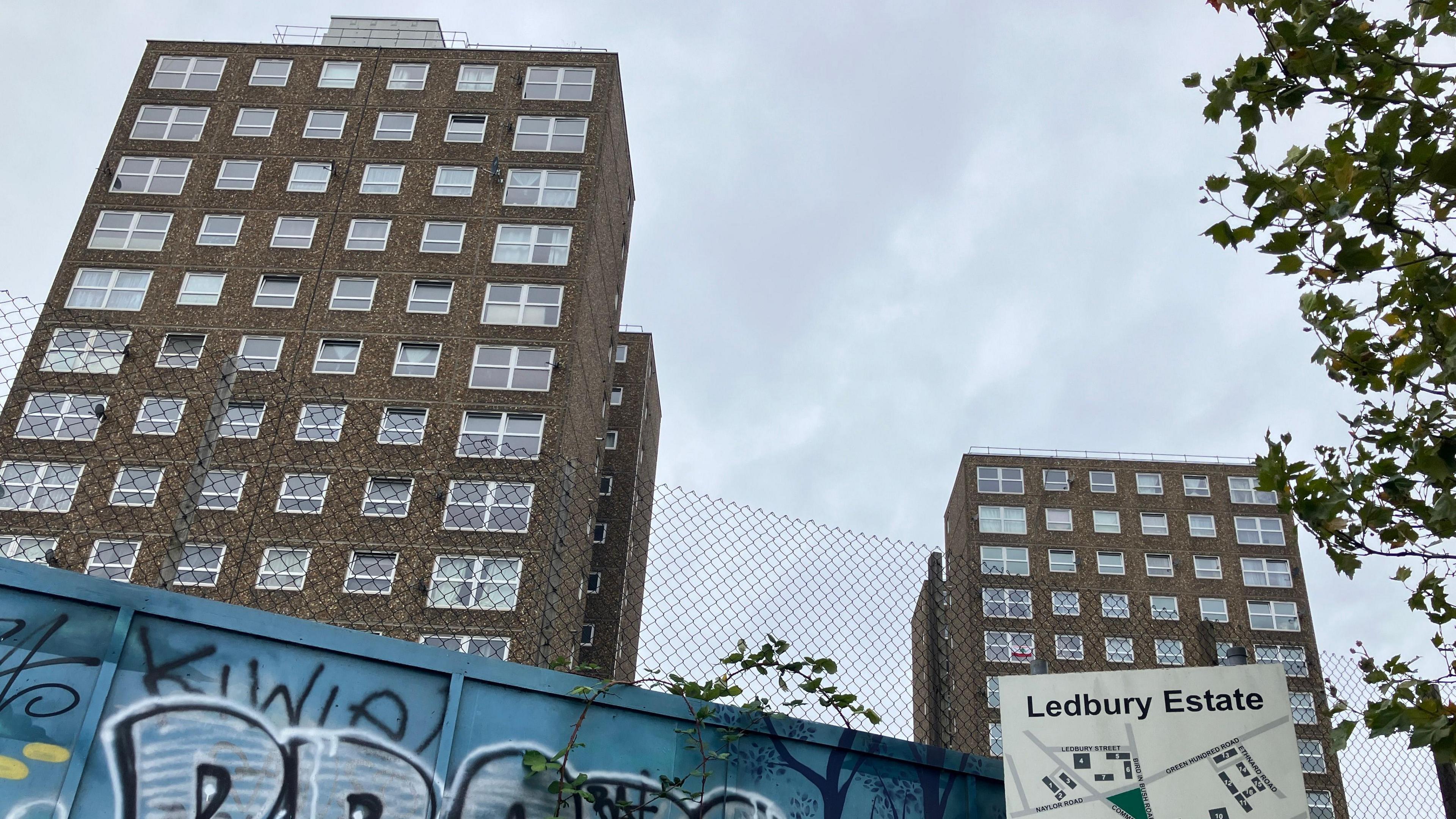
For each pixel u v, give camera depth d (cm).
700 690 545
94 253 4306
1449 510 522
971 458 6988
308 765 462
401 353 4047
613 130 4872
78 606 443
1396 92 536
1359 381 594
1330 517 546
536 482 823
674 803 532
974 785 603
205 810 438
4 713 416
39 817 409
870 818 570
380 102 4709
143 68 4772
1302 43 535
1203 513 6756
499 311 4153
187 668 454
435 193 4459
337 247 4322
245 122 4656
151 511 674
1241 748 528
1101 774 536
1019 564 6606
